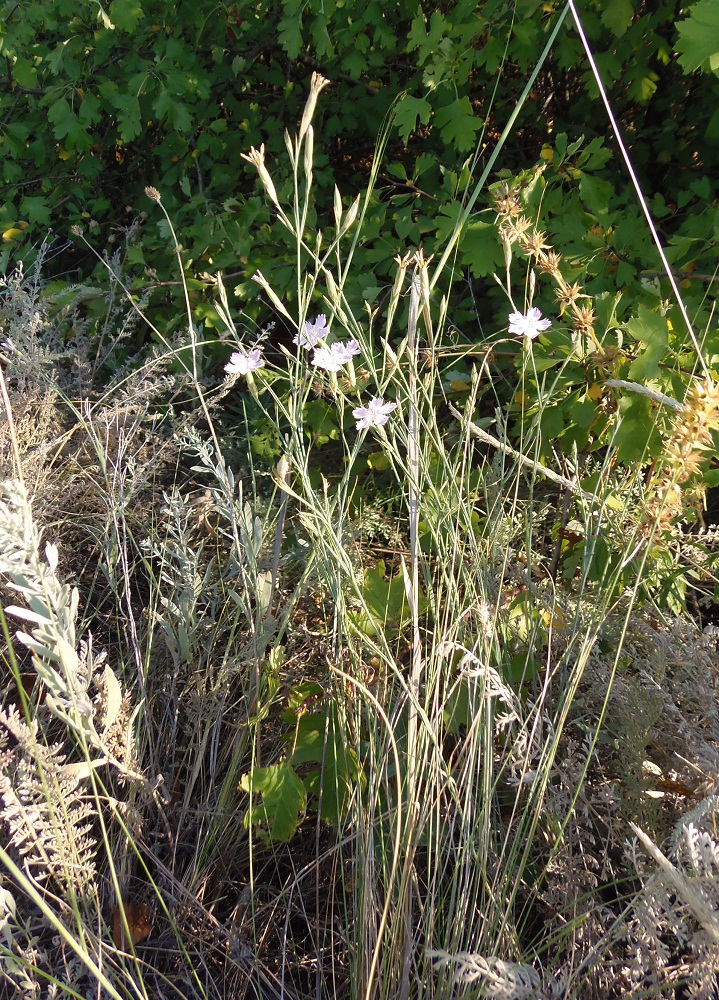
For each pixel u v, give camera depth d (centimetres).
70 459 201
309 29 280
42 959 124
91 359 267
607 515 164
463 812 119
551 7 232
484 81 271
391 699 141
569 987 108
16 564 90
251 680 149
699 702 142
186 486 220
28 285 226
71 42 286
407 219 228
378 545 199
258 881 154
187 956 127
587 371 177
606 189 205
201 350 231
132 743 133
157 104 275
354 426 226
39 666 94
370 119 293
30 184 322
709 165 260
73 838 114
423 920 125
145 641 171
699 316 183
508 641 153
